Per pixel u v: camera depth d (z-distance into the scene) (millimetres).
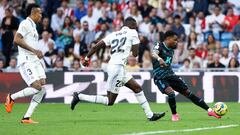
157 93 43562
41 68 28016
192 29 51906
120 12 53000
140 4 53312
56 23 52562
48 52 48156
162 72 28844
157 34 51344
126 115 32750
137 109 37531
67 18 51688
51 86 43594
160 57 28906
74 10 54031
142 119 29922
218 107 29438
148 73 43688
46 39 48969
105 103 28438
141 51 49125
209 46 49406
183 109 37312
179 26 50875
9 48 50094
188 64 46500
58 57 48062
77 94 28797
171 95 28625
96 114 33500
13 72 43469
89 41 50812
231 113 34031
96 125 26609
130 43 27953
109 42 27891
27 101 43375
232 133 23359
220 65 46219
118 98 43625
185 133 23266
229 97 43875
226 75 43875
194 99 29578
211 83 43844
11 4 54125
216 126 26094
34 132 23797
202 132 23656
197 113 34000
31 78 27469
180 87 29234
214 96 43812
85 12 54000
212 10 54844
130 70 43719
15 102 43250
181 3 54594
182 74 43875
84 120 29453
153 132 23531
